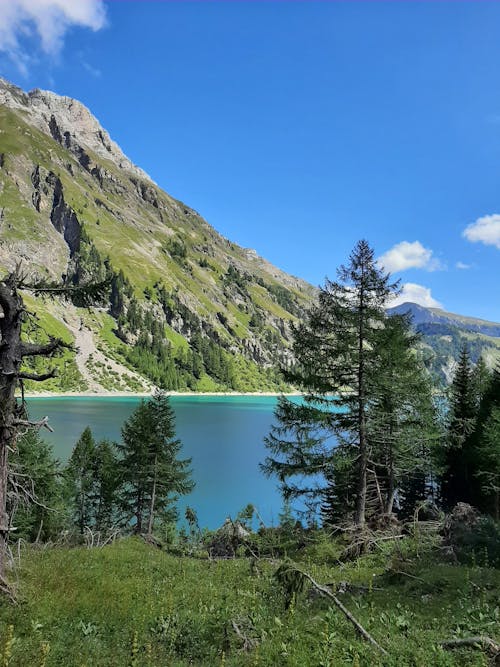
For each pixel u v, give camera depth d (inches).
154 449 1376.7
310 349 834.8
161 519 1462.8
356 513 837.8
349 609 420.8
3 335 465.1
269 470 872.3
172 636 379.6
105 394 7662.4
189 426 4579.2
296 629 360.8
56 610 427.5
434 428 960.3
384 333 776.9
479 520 754.2
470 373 1478.8
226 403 7696.9
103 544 982.4
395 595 472.1
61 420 4328.3
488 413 1373.0
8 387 466.0
